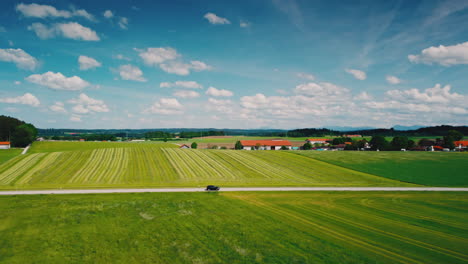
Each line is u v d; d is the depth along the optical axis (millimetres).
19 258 22984
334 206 41969
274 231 30062
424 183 63844
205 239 27375
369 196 49312
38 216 33281
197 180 62312
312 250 25406
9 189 50562
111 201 40844
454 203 45219
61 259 22953
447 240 29234
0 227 29625
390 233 30875
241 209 38312
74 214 34219
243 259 23328
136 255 23875
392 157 95500
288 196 47625
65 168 70062
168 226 30812
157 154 89750
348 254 24844
